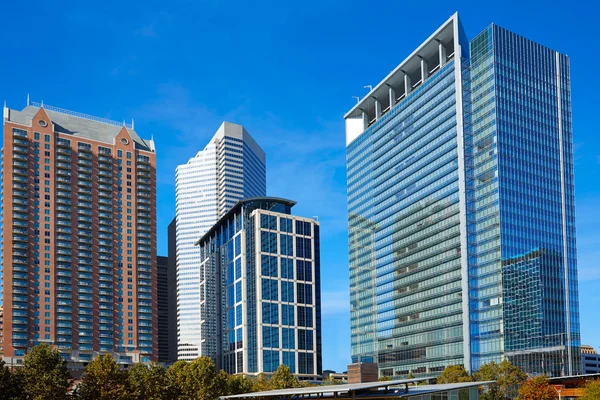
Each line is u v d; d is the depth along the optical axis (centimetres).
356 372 13125
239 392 17450
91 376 14862
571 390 16562
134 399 14938
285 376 19588
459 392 9550
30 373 13888
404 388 9975
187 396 15988
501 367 17912
